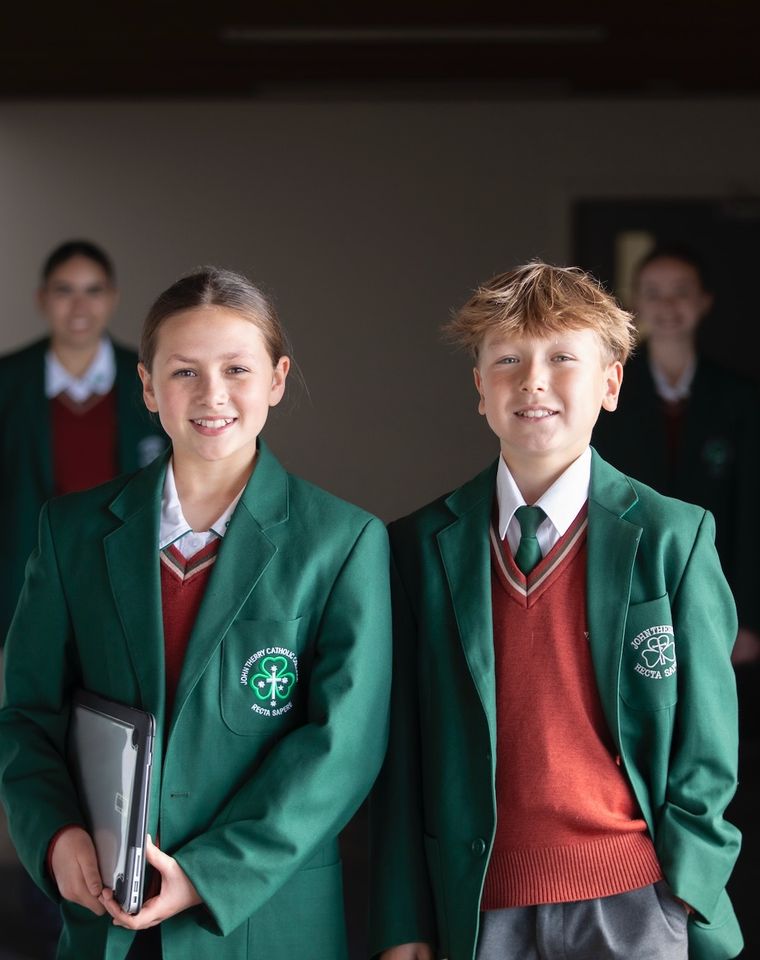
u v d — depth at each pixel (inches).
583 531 74.3
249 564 72.5
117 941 69.3
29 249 229.9
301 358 237.1
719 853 72.1
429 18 181.5
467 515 76.0
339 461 238.4
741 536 229.5
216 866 67.5
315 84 222.2
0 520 213.2
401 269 236.4
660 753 72.3
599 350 73.3
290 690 71.9
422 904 75.0
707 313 232.2
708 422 229.9
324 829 69.8
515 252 236.5
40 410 215.5
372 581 73.3
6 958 132.3
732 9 177.8
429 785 75.0
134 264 231.3
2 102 230.1
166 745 70.7
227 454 72.2
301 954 71.6
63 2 171.9
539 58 204.7
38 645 75.4
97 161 231.3
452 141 235.0
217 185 233.0
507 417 72.5
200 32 187.5
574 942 70.3
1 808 180.7
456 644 74.2
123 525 74.0
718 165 234.4
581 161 235.5
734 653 227.1
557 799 70.8
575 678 72.4
